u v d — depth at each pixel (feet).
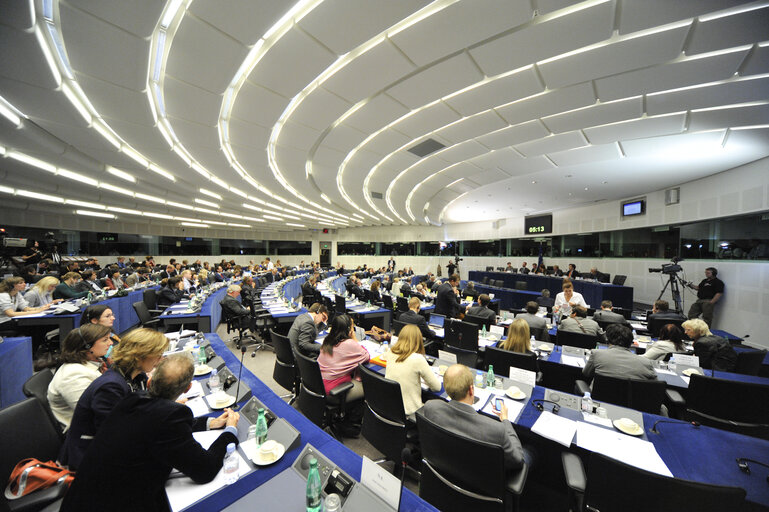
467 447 4.73
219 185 30.60
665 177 25.80
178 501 3.98
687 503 3.61
